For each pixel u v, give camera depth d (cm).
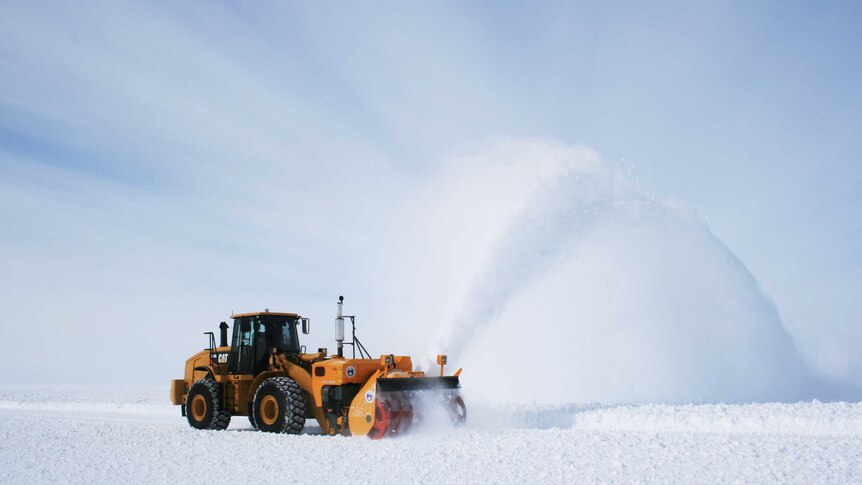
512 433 1141
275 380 1271
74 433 1343
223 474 873
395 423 1141
